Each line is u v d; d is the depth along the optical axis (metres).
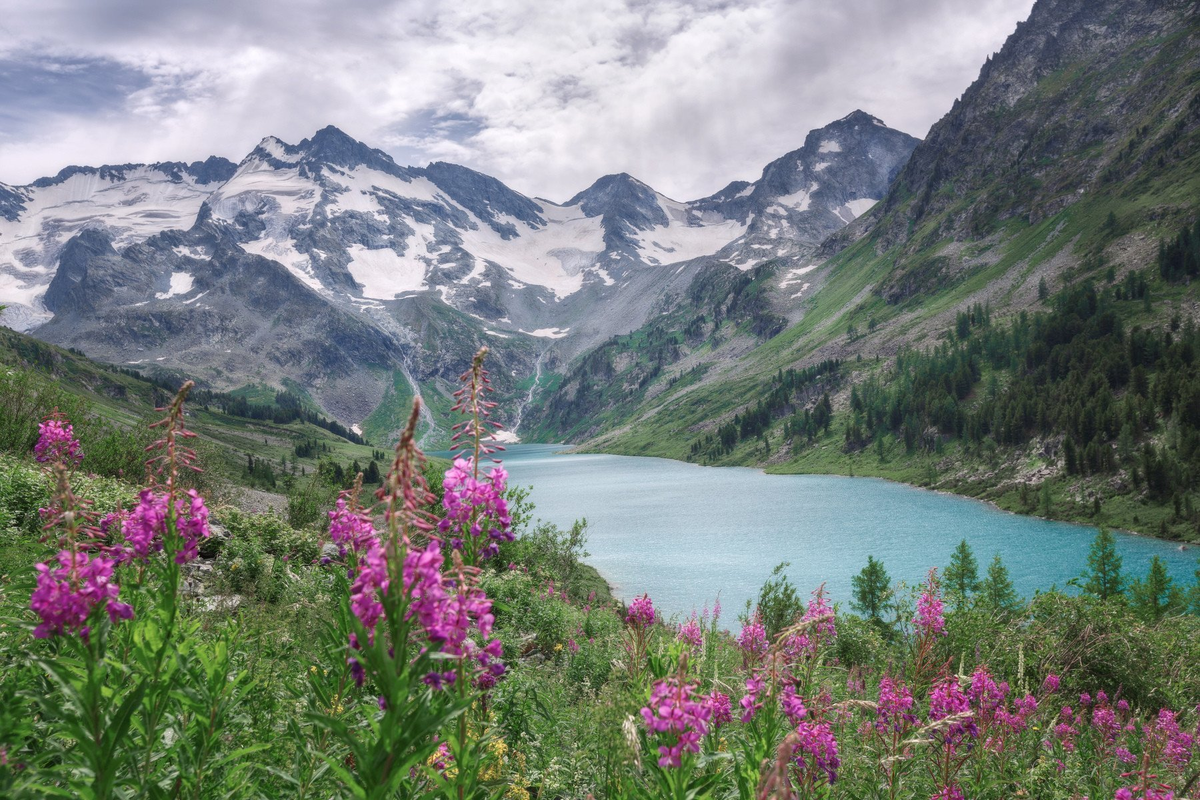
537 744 7.39
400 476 3.47
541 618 16.75
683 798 4.23
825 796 5.30
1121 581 52.72
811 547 96.44
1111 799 7.75
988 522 117.50
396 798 4.26
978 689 7.23
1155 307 188.25
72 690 3.67
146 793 4.04
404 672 3.51
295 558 20.03
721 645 9.39
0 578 6.67
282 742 5.77
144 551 4.31
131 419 125.62
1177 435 132.00
